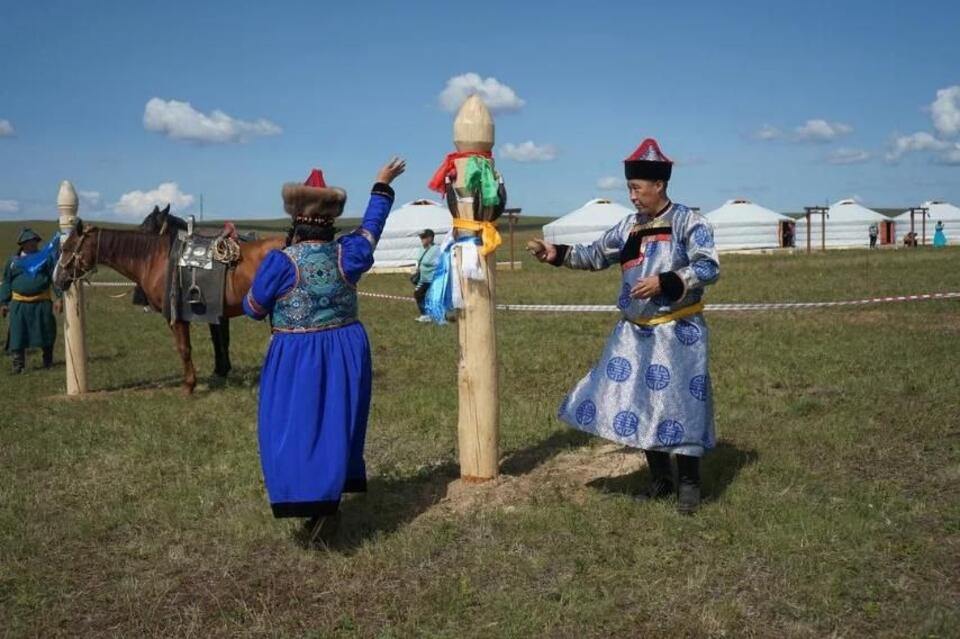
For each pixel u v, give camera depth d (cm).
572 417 487
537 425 686
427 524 486
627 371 475
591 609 380
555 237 4662
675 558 426
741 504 485
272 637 375
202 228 941
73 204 942
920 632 349
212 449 670
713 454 584
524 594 399
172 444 685
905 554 418
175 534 496
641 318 477
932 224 5512
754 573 407
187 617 397
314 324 446
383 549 453
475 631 371
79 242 903
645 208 479
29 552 476
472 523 482
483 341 529
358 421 463
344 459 437
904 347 969
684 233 468
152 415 792
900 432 621
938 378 785
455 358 1088
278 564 450
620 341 482
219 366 999
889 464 555
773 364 899
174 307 871
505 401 788
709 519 467
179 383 1000
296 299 443
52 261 1140
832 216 5247
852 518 456
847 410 688
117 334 1563
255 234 952
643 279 451
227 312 874
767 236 4753
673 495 502
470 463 541
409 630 374
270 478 436
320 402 440
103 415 805
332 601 406
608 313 1498
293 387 439
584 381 493
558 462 590
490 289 528
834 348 988
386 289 2494
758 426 649
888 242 5269
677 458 483
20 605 414
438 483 557
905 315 1296
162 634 383
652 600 387
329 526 464
